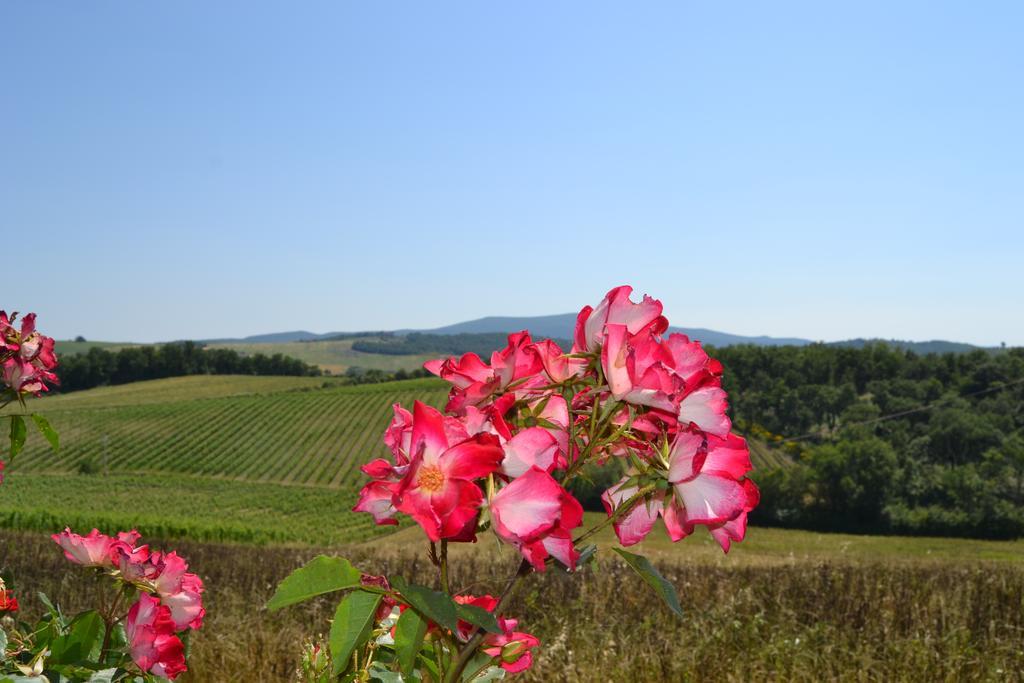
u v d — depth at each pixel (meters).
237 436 97.81
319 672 1.30
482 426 1.03
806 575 9.43
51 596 7.42
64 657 1.53
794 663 5.76
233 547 19.34
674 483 0.98
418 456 0.90
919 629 6.76
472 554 11.20
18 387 1.92
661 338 1.10
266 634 5.86
